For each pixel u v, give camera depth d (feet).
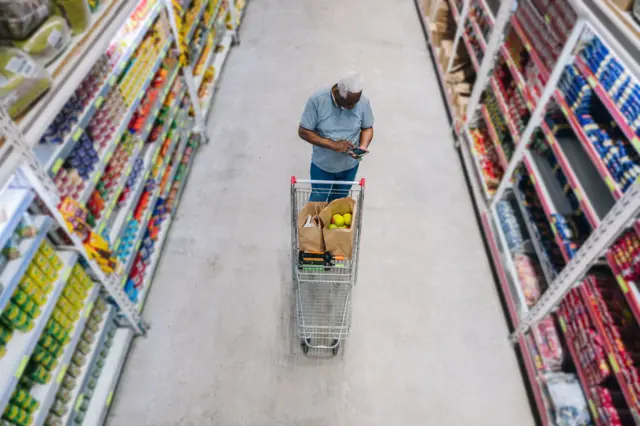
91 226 9.03
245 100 18.39
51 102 6.90
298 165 15.80
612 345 7.90
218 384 10.53
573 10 9.14
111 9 8.68
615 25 7.47
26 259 6.76
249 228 13.79
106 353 10.27
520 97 12.10
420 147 16.71
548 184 10.64
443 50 18.80
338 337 10.50
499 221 12.96
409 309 12.00
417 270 12.87
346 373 10.75
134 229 11.05
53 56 7.25
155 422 9.95
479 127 15.64
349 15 23.79
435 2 20.66
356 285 12.43
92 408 9.48
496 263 12.45
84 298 8.85
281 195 14.78
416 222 14.15
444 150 16.67
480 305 12.19
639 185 6.85
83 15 7.75
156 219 12.78
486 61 13.84
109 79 8.97
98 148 9.15
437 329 11.64
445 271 12.90
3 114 5.79
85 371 9.09
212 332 11.42
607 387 8.51
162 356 10.97
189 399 10.30
